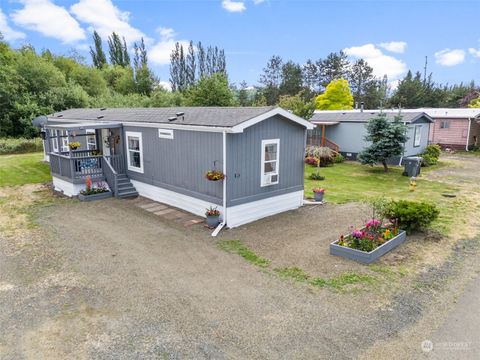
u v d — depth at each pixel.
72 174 12.12
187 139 10.02
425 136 22.00
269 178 9.99
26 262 6.97
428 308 5.36
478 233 8.70
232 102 31.00
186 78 59.50
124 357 4.25
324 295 5.71
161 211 10.61
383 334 4.70
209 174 8.90
